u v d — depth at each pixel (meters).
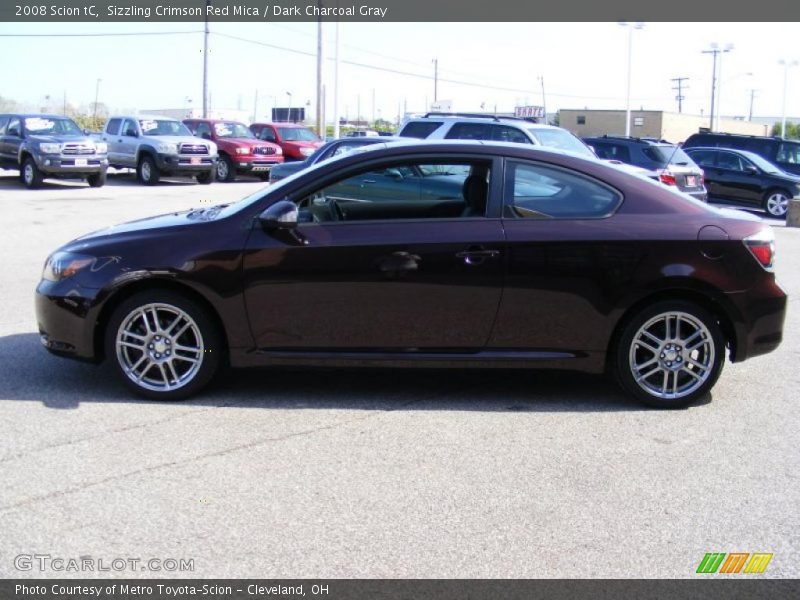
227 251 5.13
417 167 5.28
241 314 5.19
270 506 3.89
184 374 5.33
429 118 14.79
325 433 4.82
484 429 4.93
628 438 4.83
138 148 24.98
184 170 24.73
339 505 3.91
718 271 5.17
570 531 3.71
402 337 5.21
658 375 5.38
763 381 6.05
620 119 70.94
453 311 5.17
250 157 26.95
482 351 5.26
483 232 5.14
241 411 5.17
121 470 4.25
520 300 5.16
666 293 5.25
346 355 5.25
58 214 16.05
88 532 3.62
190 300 5.20
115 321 5.23
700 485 4.21
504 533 3.67
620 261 5.14
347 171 5.29
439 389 5.69
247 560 3.42
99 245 5.29
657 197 5.32
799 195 19.27
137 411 5.12
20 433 4.72
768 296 5.28
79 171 22.47
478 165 5.27
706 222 5.25
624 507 3.95
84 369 5.98
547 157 5.32
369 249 5.11
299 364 5.27
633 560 3.47
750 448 4.71
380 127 69.31
